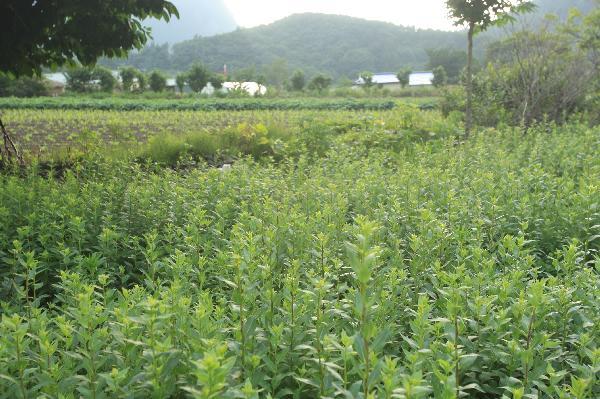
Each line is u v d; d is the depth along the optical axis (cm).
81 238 520
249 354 282
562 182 744
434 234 464
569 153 1021
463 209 569
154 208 677
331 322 325
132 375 262
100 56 1168
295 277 366
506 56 1812
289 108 4938
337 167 978
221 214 596
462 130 1422
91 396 249
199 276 384
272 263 396
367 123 1664
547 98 1684
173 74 19962
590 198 567
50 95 6681
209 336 273
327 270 400
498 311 340
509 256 423
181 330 276
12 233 588
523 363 279
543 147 1076
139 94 7138
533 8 1382
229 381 242
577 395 241
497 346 303
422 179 746
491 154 1080
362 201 680
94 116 3194
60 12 1030
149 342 253
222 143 1435
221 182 735
